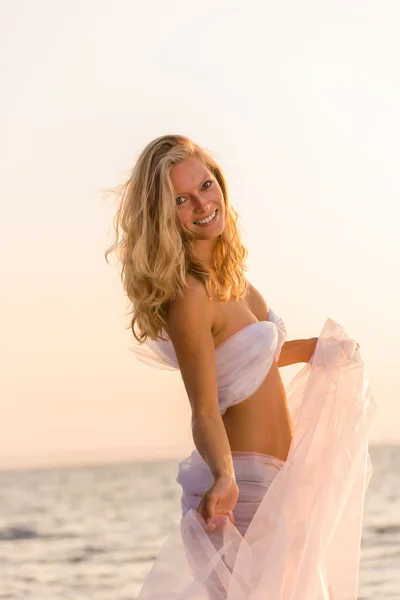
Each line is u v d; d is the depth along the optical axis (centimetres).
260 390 311
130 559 2117
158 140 309
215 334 306
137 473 6216
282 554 283
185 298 296
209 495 268
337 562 306
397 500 3066
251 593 277
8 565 2091
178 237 296
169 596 276
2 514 3512
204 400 288
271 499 293
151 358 334
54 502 3956
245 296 324
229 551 279
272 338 308
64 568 2012
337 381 320
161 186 297
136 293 303
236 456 304
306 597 289
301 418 314
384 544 2044
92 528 2869
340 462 304
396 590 1468
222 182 319
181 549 282
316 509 295
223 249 317
